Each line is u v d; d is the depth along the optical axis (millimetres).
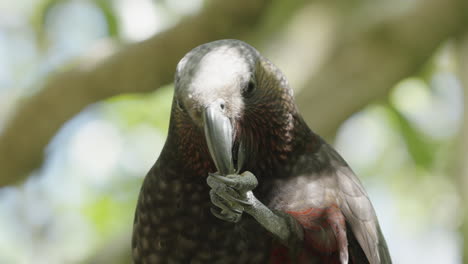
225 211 6562
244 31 12633
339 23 12602
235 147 7430
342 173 7930
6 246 16047
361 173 18422
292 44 12570
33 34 18203
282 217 6969
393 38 12461
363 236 7746
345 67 12438
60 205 16891
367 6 12688
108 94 13016
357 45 12445
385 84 12578
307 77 12383
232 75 7273
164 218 7781
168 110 16359
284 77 7777
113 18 14242
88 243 16078
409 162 18031
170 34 12422
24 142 13539
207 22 12328
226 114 7133
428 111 16688
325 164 7820
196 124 7250
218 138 6871
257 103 7453
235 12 12211
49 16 16375
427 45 12570
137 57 12617
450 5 12375
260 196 7637
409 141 16031
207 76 7223
